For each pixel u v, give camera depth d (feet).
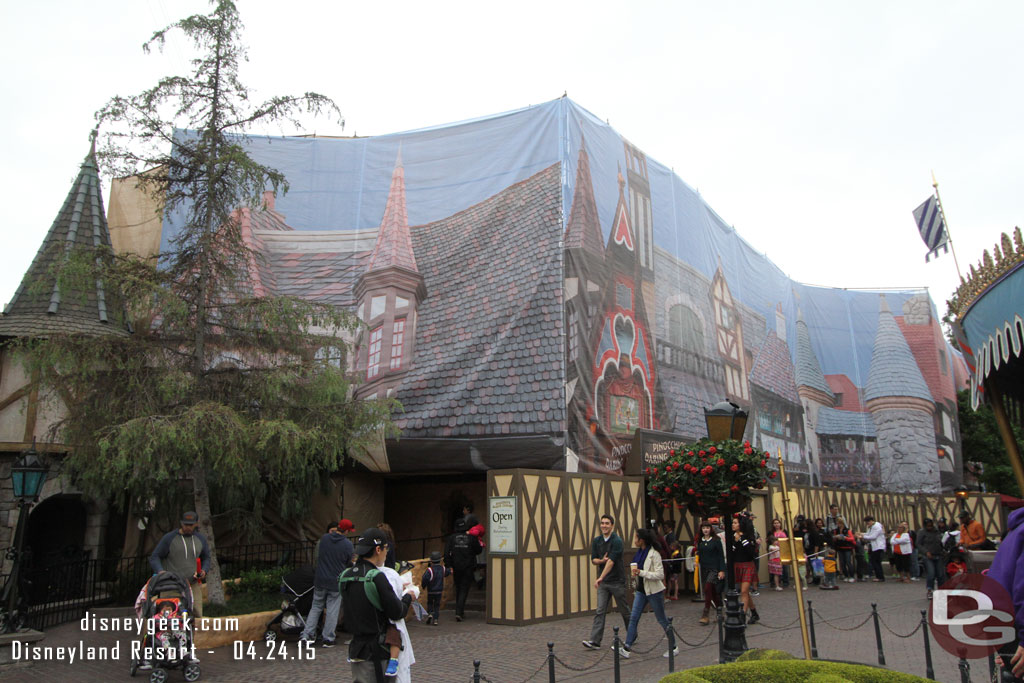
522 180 56.44
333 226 59.31
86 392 35.76
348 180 60.34
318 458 43.27
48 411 46.34
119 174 39.55
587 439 51.52
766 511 66.33
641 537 32.14
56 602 39.81
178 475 37.99
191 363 38.78
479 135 59.31
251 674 27.86
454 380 53.67
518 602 40.19
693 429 66.85
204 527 37.06
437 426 52.75
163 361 37.35
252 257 43.55
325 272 58.44
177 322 38.50
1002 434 24.13
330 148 61.16
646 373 60.70
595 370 53.83
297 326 40.24
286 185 41.96
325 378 40.01
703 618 40.27
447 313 55.83
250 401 38.73
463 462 51.03
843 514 81.10
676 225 70.64
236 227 40.91
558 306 51.96
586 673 28.14
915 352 104.42
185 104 40.37
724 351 76.95
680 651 32.30
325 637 33.14
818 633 37.63
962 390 121.29
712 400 71.61
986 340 22.85
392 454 52.16
